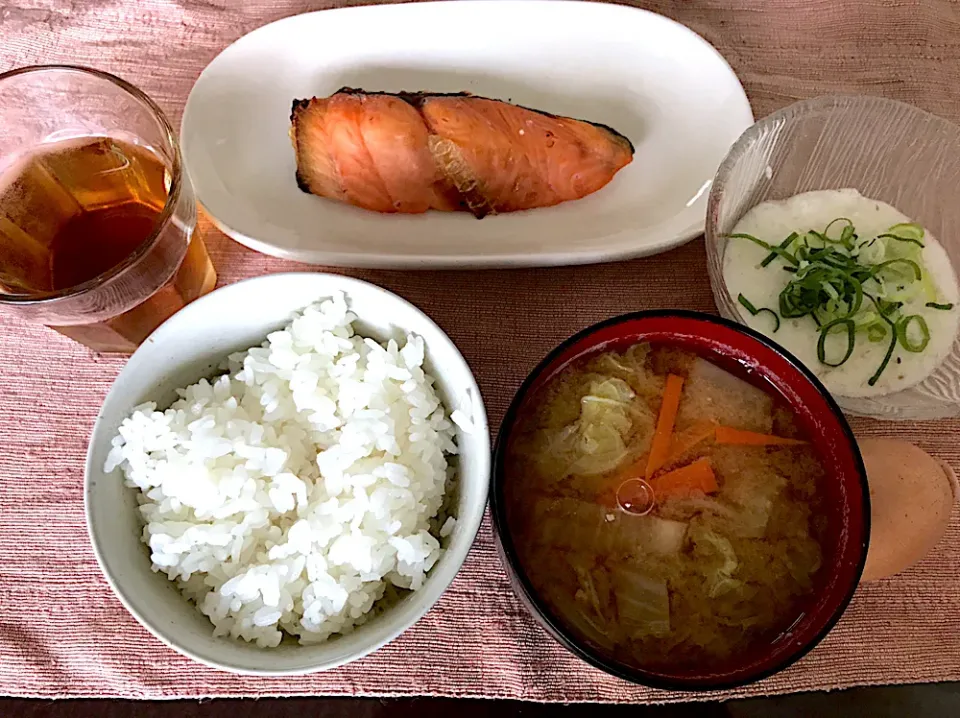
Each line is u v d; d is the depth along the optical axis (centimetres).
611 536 25
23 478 30
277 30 35
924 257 33
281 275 26
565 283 33
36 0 37
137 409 26
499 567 29
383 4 36
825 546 25
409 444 27
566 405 26
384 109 33
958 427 32
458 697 28
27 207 30
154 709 28
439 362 27
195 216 30
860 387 31
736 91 35
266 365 28
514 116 34
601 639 24
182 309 26
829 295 31
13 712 28
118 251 30
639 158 36
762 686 29
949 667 29
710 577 25
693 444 26
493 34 36
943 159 33
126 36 37
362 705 28
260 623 25
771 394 27
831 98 33
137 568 25
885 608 29
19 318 32
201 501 26
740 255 33
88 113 30
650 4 39
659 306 33
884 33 38
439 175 33
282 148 35
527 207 35
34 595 29
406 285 33
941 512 27
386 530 26
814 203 34
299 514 27
